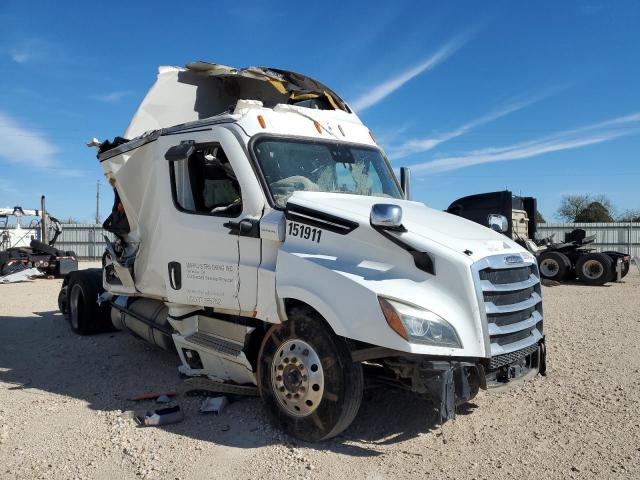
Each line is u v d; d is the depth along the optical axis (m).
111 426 4.73
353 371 4.16
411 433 4.55
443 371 3.91
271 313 4.63
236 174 5.02
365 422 4.74
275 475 3.83
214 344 5.21
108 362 6.89
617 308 11.52
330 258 4.38
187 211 5.50
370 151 6.13
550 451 4.23
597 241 32.34
